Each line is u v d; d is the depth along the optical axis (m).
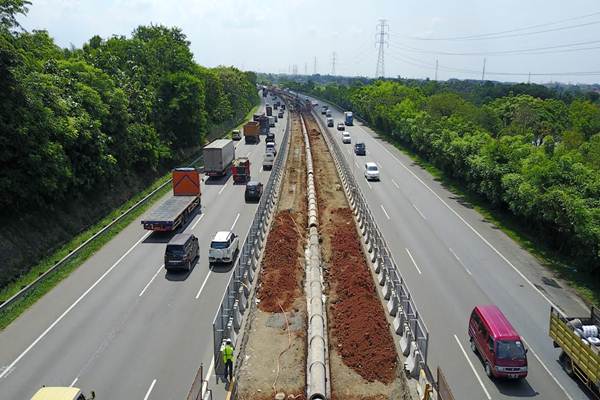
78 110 50.94
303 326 30.66
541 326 30.50
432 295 34.31
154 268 38.62
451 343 28.30
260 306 33.12
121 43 84.00
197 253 41.03
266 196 52.56
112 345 27.67
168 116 78.69
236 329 29.33
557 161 42.66
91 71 58.84
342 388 24.55
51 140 44.59
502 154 52.41
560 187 39.91
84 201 50.06
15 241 38.25
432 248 43.53
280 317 31.59
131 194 59.97
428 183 69.38
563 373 25.77
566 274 38.38
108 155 53.34
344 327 30.31
